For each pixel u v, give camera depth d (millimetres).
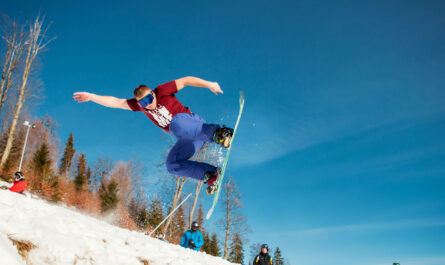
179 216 26484
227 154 3900
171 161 4062
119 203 25562
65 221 3729
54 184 20688
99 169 37812
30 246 2930
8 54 22703
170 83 3672
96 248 3439
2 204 3404
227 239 24984
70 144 41656
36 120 33219
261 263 9125
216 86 3568
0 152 27234
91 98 4051
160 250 4434
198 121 3746
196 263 4391
